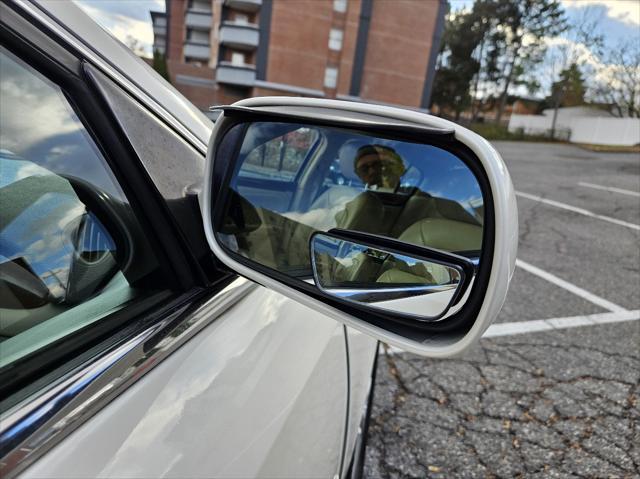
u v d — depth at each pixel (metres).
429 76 30.94
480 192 0.63
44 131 0.61
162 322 0.70
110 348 0.61
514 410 2.21
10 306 0.56
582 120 19.84
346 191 0.87
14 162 0.59
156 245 0.76
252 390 0.79
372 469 1.82
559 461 1.91
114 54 0.74
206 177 0.80
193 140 0.90
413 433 2.03
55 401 0.52
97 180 0.68
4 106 0.57
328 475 1.04
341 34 28.33
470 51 41.22
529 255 4.77
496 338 2.93
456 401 2.26
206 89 27.48
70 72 0.63
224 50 28.30
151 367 0.65
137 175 0.73
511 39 38.56
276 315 0.98
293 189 0.87
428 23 29.69
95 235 0.68
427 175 0.74
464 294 0.60
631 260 4.70
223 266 0.89
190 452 0.63
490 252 0.58
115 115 0.70
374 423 2.08
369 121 0.68
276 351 0.91
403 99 30.72
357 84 29.30
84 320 0.62
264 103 0.75
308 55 27.73
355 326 0.68
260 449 0.76
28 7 0.57
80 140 0.66
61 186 0.64
